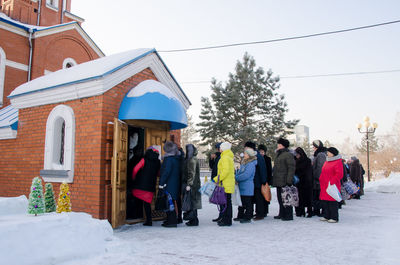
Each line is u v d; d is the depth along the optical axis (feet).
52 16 65.51
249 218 23.40
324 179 23.94
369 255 14.16
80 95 22.97
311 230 20.42
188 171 21.98
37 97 25.96
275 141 73.61
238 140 74.64
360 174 47.83
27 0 61.05
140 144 25.84
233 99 72.95
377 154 147.84
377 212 30.27
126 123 22.88
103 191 21.45
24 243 11.80
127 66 23.73
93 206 21.27
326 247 15.72
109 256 13.60
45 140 25.20
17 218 13.73
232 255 14.16
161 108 22.74
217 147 24.26
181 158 23.08
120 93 23.63
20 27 50.62
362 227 21.52
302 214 28.30
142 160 22.38
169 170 21.38
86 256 13.30
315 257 13.85
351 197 45.11
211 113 76.64
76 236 13.64
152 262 12.92
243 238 17.88
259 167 25.18
